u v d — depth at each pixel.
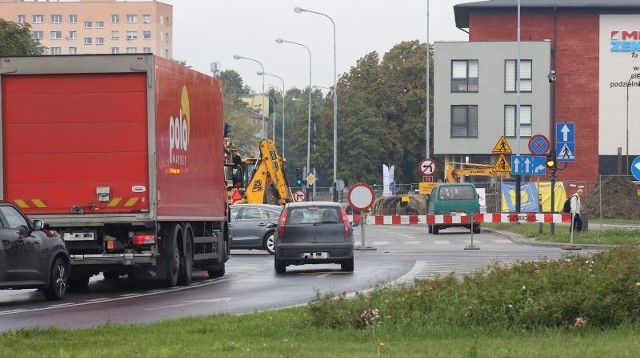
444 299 30.80
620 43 181.12
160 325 31.02
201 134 56.12
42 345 26.66
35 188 48.12
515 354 22.55
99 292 50.00
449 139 175.00
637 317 27.94
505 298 29.06
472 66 174.75
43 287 44.66
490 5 180.75
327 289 47.59
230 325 30.59
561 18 181.75
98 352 24.89
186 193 53.00
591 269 32.81
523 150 175.38
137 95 48.00
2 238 42.81
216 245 59.25
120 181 48.00
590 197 138.00
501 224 120.38
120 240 49.06
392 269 60.16
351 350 24.48
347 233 59.56
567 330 27.20
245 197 112.81
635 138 181.12
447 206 114.81
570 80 181.75
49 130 48.12
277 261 60.03
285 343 26.09
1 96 48.09
